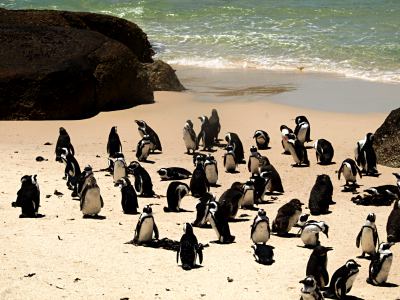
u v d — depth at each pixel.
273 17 60.22
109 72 39.59
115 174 27.44
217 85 44.91
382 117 37.56
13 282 18.64
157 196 26.67
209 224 23.97
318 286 18.91
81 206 23.86
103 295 18.12
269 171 27.77
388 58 49.94
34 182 23.95
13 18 44.62
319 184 26.05
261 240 22.09
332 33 55.34
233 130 35.94
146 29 58.50
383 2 63.38
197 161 28.28
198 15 61.47
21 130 35.84
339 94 42.12
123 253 20.97
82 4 65.56
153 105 40.56
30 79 37.88
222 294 18.50
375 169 30.67
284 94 42.25
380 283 20.02
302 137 34.06
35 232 22.22
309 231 22.12
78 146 33.16
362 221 24.89
